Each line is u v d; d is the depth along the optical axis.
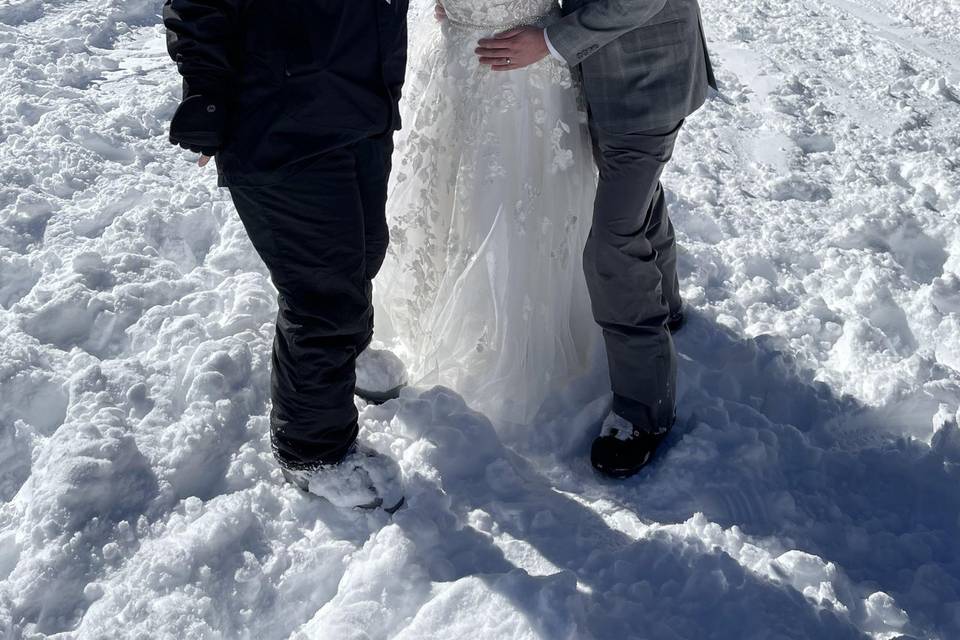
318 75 2.08
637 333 2.58
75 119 4.24
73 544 2.20
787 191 4.18
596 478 2.63
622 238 2.49
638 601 2.16
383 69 2.19
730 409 2.80
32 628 2.07
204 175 3.96
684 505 2.52
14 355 2.76
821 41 6.11
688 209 3.91
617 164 2.47
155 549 2.21
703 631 2.10
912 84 5.41
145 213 3.51
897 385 2.87
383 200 2.52
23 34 5.38
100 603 2.10
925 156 4.48
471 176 2.62
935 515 2.52
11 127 4.21
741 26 6.30
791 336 3.20
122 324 3.00
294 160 2.11
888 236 3.78
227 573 2.21
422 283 2.83
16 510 2.37
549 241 2.69
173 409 2.66
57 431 2.49
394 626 2.11
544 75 2.54
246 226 2.27
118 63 5.16
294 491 2.45
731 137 4.70
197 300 3.06
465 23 2.50
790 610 2.12
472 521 2.41
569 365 2.92
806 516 2.48
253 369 2.78
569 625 2.02
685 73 2.42
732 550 2.31
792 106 5.04
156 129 4.36
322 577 2.24
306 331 2.26
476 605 2.09
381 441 2.61
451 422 2.63
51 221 3.54
